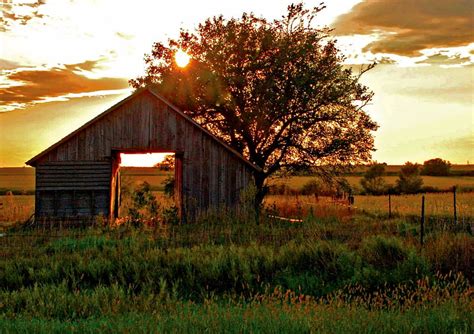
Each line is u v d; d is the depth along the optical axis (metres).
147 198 25.64
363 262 13.38
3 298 10.76
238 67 34.19
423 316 7.90
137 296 11.23
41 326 7.43
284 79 33.09
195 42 36.06
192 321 7.59
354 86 34.09
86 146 27.28
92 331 7.14
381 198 49.00
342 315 7.93
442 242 14.06
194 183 27.91
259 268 13.38
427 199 46.09
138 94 27.58
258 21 35.34
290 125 34.09
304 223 23.00
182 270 13.18
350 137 34.00
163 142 27.77
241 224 23.72
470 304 8.76
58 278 12.95
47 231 22.67
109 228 21.98
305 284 12.45
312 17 34.97
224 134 36.41
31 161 26.75
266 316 7.70
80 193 27.00
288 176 36.69
